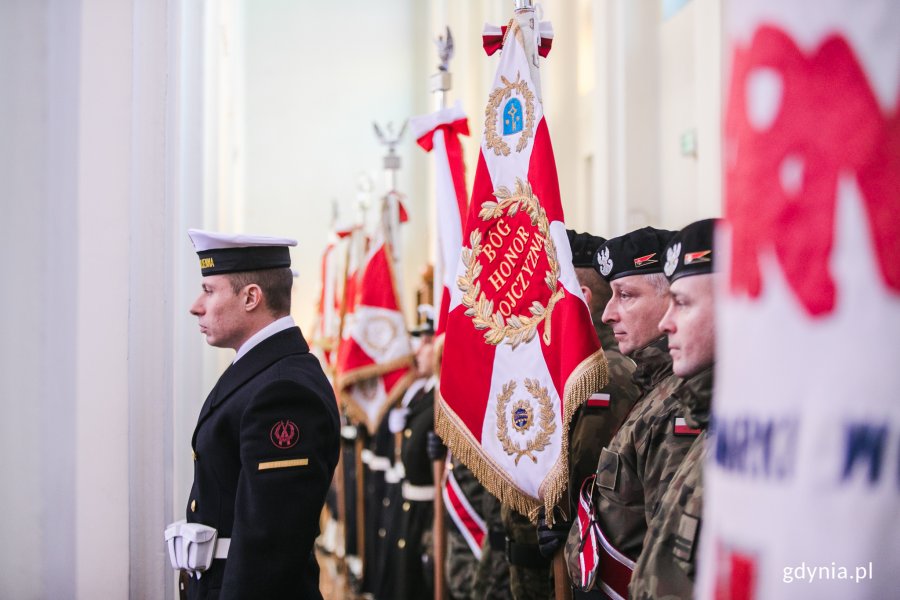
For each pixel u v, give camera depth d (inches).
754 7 32.4
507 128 104.8
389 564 207.2
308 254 448.1
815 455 30.8
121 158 132.3
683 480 67.5
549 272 97.6
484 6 339.6
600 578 83.7
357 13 461.1
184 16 179.0
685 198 197.5
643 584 67.4
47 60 129.0
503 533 131.1
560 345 95.7
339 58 458.3
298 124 452.1
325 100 455.5
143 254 140.5
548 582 111.3
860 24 30.9
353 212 453.7
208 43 209.9
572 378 90.8
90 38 132.6
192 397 171.0
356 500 263.4
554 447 95.3
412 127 138.8
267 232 445.4
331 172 453.1
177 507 156.3
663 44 211.2
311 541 91.4
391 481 211.6
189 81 177.3
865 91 30.8
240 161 424.5
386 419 229.9
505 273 102.4
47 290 128.5
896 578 30.3
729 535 32.8
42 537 128.0
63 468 129.0
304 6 455.8
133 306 139.6
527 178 101.3
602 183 217.6
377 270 235.0
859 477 30.3
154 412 139.3
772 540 31.3
